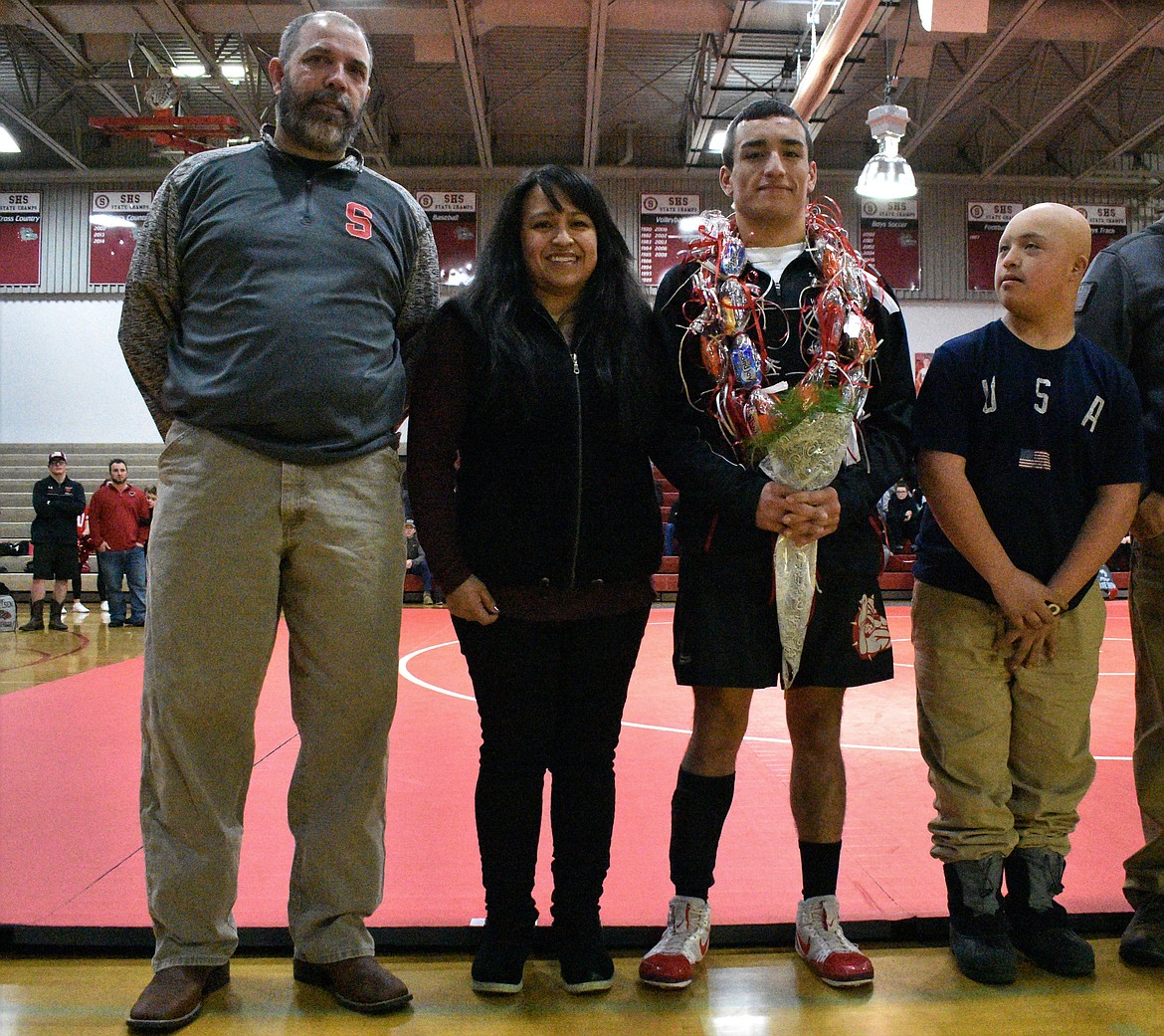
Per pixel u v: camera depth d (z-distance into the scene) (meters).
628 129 14.03
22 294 14.27
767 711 4.55
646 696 5.09
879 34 10.09
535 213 1.89
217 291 1.77
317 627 1.78
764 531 1.90
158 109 11.98
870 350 1.92
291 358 1.73
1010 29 10.18
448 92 13.10
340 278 1.80
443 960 1.96
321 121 1.83
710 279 1.95
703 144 13.50
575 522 1.83
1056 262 1.97
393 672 1.83
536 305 1.88
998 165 13.81
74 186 14.28
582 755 1.89
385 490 1.85
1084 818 2.77
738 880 2.30
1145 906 2.00
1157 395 2.08
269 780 3.22
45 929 1.96
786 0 9.50
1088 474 1.99
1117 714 4.64
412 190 14.35
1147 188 14.48
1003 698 1.99
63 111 13.96
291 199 1.83
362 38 1.90
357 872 1.80
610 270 1.93
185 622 1.72
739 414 1.89
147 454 13.91
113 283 14.27
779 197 1.99
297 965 1.87
